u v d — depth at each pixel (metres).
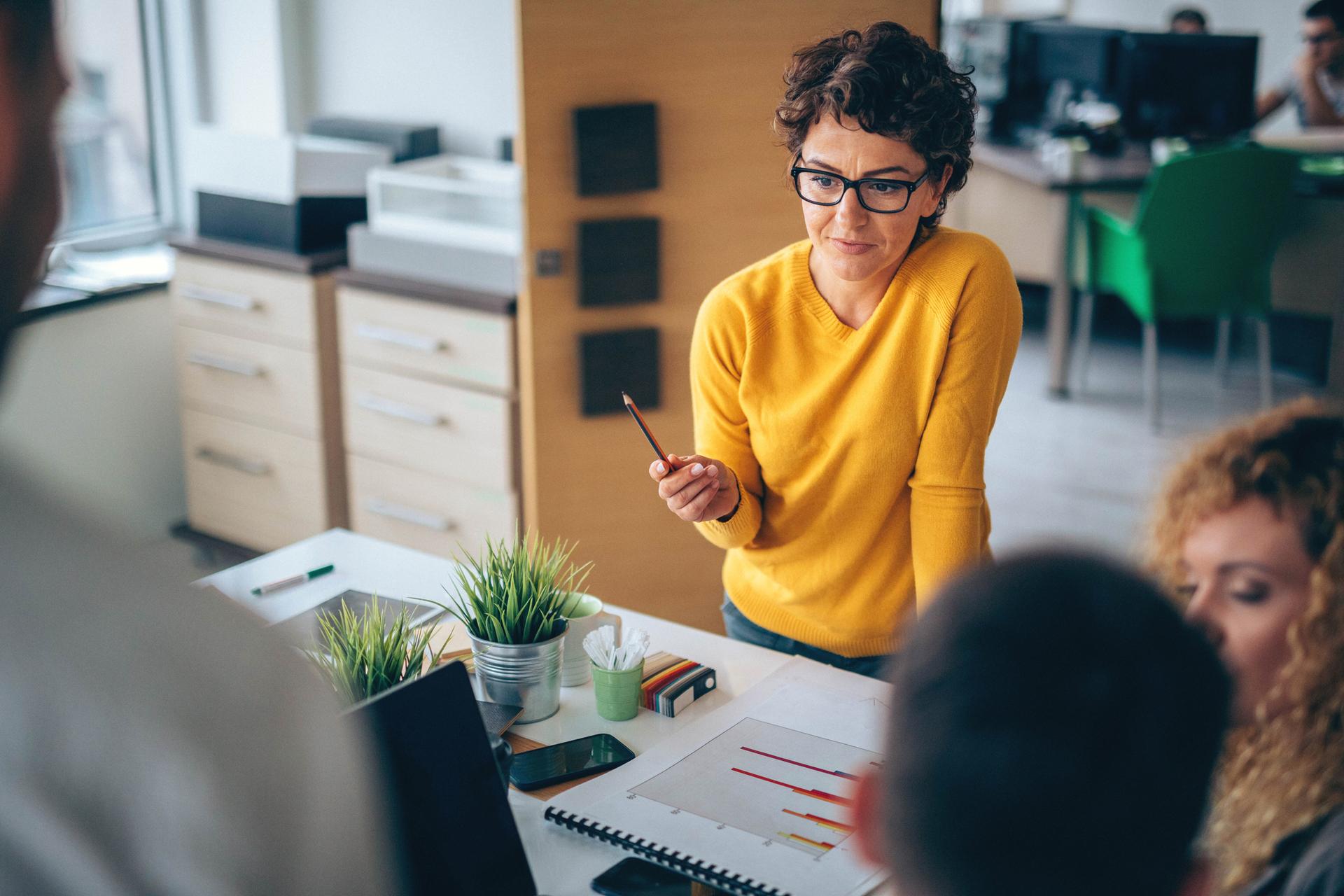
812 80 1.41
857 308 1.50
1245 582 0.89
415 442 3.00
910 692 0.52
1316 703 0.87
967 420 1.46
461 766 1.06
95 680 0.41
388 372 2.99
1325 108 5.11
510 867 1.07
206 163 3.21
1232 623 0.90
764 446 1.58
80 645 0.42
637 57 2.47
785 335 1.53
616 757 1.30
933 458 1.48
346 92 3.72
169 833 0.41
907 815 0.52
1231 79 4.84
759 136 2.58
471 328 2.81
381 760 1.00
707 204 2.59
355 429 3.10
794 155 1.48
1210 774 0.51
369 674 1.21
